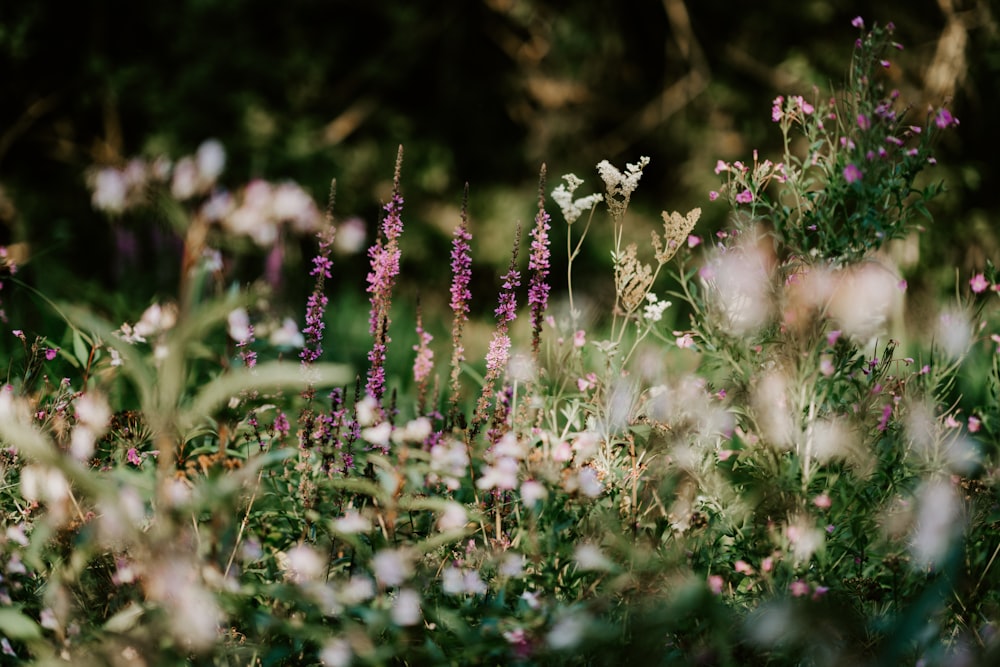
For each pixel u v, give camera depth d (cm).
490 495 273
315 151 1155
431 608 226
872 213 279
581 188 1288
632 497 274
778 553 254
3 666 219
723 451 281
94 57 1102
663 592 230
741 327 277
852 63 294
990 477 282
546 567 258
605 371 294
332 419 287
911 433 278
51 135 1138
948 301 333
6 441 258
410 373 471
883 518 263
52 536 235
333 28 1273
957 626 256
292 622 223
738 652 224
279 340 270
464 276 292
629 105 1361
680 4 1302
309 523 264
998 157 1164
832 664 221
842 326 276
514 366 291
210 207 204
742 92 1301
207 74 1127
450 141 1323
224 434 230
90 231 966
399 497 245
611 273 1190
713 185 1266
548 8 1323
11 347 431
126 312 402
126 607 222
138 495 225
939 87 1027
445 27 1308
